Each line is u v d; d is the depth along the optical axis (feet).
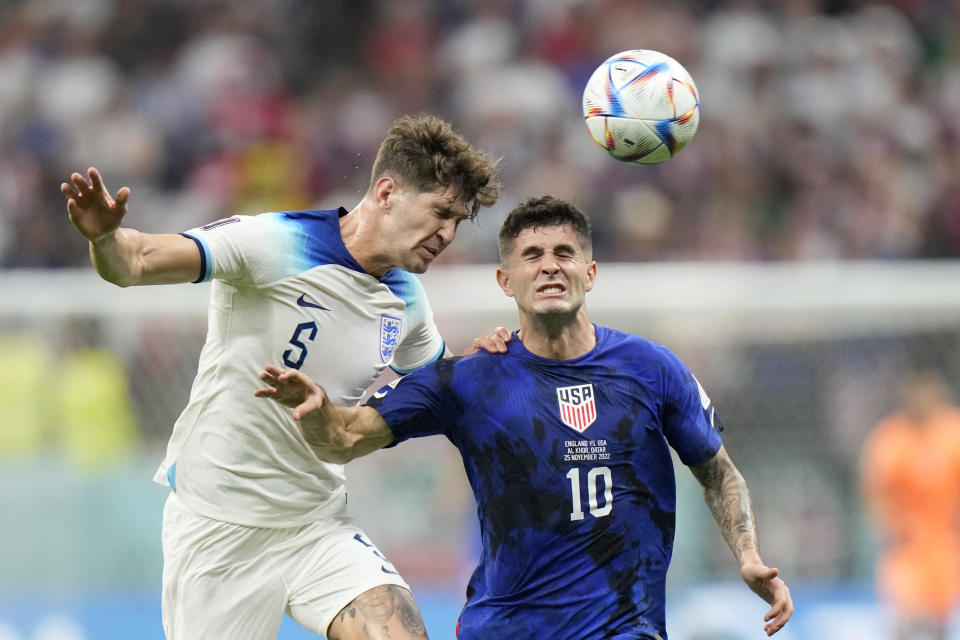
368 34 211.00
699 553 121.70
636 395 61.72
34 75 199.31
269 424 65.41
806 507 125.39
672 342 127.85
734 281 128.47
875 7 214.28
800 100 196.54
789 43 205.26
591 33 205.05
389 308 66.69
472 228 158.71
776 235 179.22
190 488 67.10
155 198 186.60
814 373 127.44
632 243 172.45
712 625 120.16
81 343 124.77
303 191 189.26
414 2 211.61
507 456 61.21
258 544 67.10
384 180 63.87
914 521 121.70
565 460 60.75
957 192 192.54
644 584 60.85
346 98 201.46
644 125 66.69
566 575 60.34
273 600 67.46
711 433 63.05
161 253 59.72
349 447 60.80
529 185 178.19
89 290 126.00
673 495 62.54
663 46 203.92
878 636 121.70
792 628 120.98
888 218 184.65
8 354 122.83
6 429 121.90
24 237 171.63
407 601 65.72
